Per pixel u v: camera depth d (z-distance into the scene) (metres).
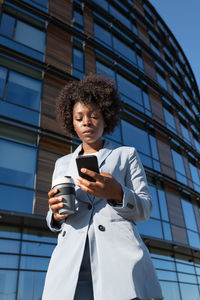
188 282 11.62
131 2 19.62
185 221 12.68
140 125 13.62
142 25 19.14
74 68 11.96
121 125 12.51
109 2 16.73
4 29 10.53
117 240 1.10
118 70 14.23
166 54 21.20
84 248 1.12
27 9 11.52
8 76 9.76
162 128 14.52
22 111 9.37
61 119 2.04
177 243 11.14
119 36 15.75
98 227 1.14
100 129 1.50
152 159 13.05
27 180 8.30
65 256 1.14
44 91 10.30
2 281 6.89
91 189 1.07
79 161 1.11
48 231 8.28
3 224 7.72
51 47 11.66
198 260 13.02
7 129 8.80
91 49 13.44
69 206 1.17
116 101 1.94
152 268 1.10
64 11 13.22
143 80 15.55
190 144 17.64
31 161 8.71
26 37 11.07
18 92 9.69
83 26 13.77
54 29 12.27
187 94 21.84
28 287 7.14
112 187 1.08
